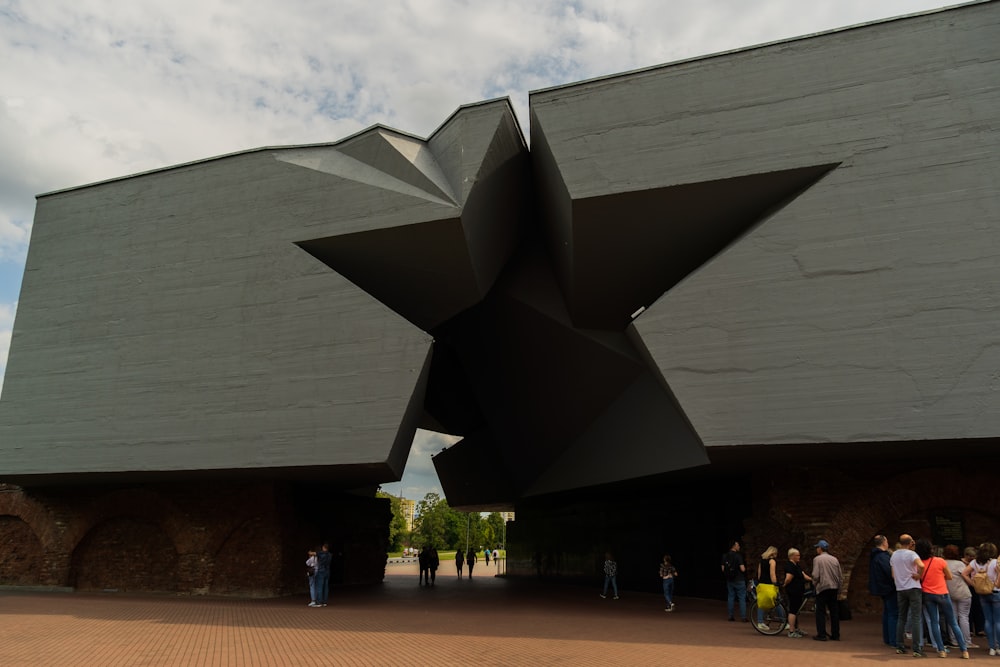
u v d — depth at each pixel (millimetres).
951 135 10727
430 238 13398
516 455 20688
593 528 20203
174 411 14133
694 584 15695
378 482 15711
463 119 13344
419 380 12922
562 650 8055
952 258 10336
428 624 10602
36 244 16484
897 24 11344
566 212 12664
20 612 11906
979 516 11312
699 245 12766
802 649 8156
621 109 12203
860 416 10250
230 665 7043
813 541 11719
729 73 11914
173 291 14852
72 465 14586
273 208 14516
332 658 7453
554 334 15930
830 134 11234
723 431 10773
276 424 13328
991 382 9828
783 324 10828
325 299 13625
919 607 7676
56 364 15391
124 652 7859
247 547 15305
